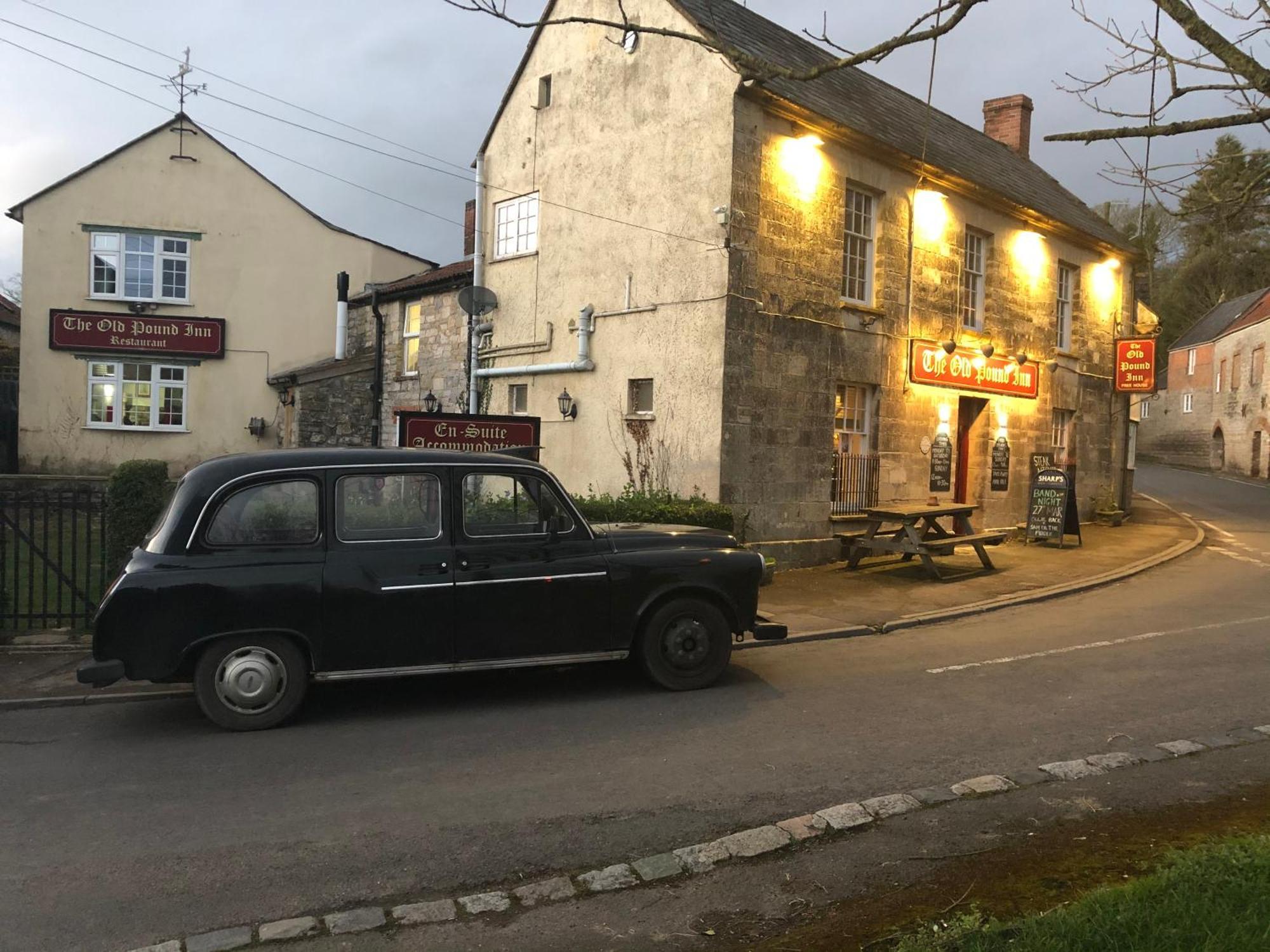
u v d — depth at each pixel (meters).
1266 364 43.47
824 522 14.46
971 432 18.19
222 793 5.27
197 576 6.33
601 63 14.80
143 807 5.07
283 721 6.52
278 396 23.70
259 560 6.47
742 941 3.64
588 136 15.01
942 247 16.56
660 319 13.73
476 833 4.68
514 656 6.95
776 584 12.73
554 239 15.56
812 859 4.36
